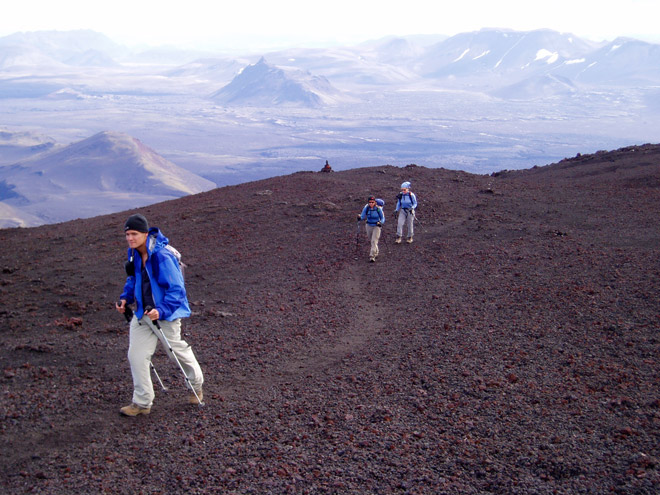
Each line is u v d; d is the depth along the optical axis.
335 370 6.80
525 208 18.17
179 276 5.52
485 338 7.44
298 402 5.89
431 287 10.52
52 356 7.26
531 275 10.66
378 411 5.54
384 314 9.20
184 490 4.33
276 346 7.79
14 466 4.72
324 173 27.03
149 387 5.62
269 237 15.57
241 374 6.82
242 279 11.74
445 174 26.02
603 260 11.34
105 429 5.36
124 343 7.80
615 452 4.49
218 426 5.39
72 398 6.00
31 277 11.92
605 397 5.47
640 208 17.22
